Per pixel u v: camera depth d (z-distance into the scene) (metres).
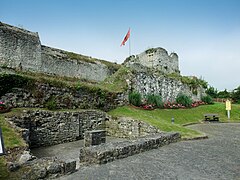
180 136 10.91
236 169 6.29
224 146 9.59
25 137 8.05
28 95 11.30
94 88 14.67
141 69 20.81
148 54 31.64
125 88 17.45
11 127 8.02
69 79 19.81
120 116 13.68
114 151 6.90
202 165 6.61
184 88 26.14
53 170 5.22
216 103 29.61
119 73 18.88
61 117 11.49
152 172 5.85
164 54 31.83
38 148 10.16
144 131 12.29
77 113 12.38
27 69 17.45
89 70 22.53
